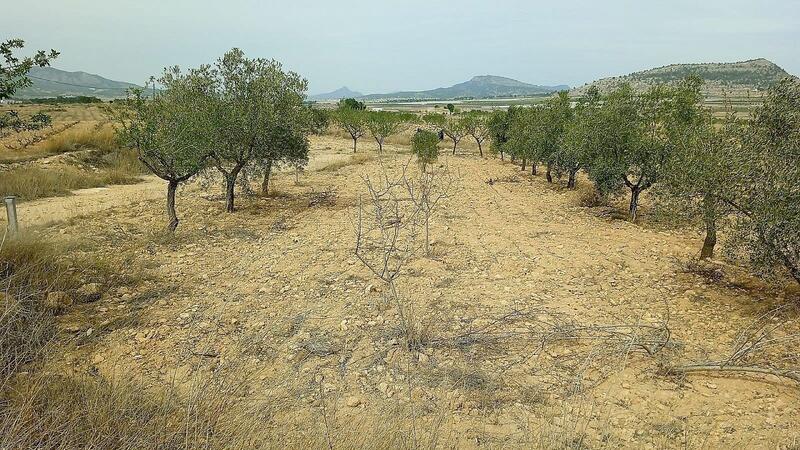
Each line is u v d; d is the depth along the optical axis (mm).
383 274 9000
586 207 17203
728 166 7523
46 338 6301
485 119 36875
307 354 6453
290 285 9086
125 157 25859
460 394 5523
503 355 6465
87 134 27562
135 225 13641
